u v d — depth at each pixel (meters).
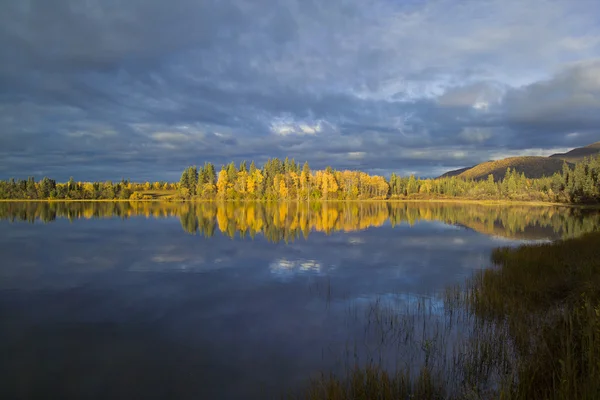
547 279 14.42
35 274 20.02
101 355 9.88
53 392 8.06
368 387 7.27
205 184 146.00
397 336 10.67
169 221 53.56
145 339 10.99
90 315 13.26
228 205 111.31
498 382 7.30
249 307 14.03
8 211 77.31
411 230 41.75
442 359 8.94
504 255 21.97
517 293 13.45
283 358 9.47
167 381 8.45
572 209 81.12
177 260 23.95
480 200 149.62
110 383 8.41
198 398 7.71
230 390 7.98
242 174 145.88
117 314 13.35
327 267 21.53
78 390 8.12
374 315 12.76
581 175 102.44
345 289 16.45
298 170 158.25
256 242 32.12
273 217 62.09
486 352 8.53
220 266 21.98
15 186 150.88
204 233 38.94
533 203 116.88
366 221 54.38
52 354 9.95
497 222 51.38
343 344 10.27
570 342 7.38
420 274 19.42
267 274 19.73
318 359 9.34
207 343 10.59
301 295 15.61
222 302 14.73
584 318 8.16
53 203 122.81
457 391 7.27
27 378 8.66
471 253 26.20
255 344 10.45
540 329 9.19
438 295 15.15
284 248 28.77
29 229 42.69
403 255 25.52
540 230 40.81
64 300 15.17
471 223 50.09
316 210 84.75
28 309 13.98
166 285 17.55
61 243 31.69
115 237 35.69
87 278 19.08
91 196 153.12
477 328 10.77
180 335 11.25
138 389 8.14
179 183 154.88
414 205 113.38
